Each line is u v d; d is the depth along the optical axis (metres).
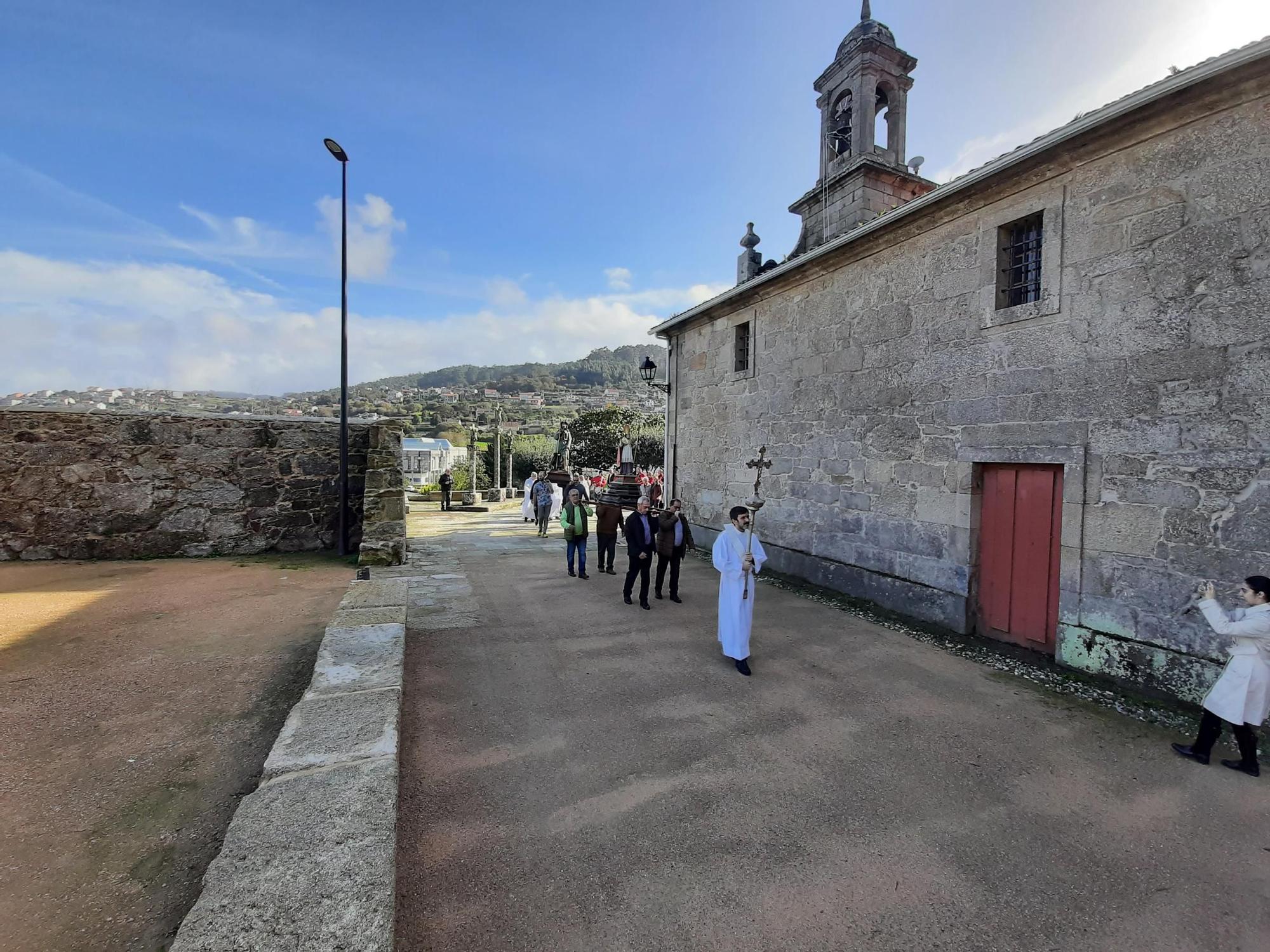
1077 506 5.43
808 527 9.02
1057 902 2.64
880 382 7.71
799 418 9.22
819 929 2.44
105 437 8.91
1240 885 2.78
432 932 2.35
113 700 3.92
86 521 8.77
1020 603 6.08
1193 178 4.72
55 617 5.67
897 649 6.05
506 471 52.69
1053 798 3.45
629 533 7.61
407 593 6.30
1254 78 4.33
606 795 3.35
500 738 3.99
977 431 6.41
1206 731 3.87
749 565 5.35
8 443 8.45
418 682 4.91
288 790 2.55
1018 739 4.16
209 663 4.59
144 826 2.70
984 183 6.16
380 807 2.44
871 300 7.86
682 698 4.73
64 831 2.64
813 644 6.18
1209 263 4.62
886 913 2.54
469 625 6.59
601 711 4.46
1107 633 5.19
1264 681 3.64
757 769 3.69
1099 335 5.30
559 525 17.62
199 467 9.42
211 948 1.74
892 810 3.29
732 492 11.01
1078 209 5.48
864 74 10.42
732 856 2.87
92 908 2.22
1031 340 5.87
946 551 6.77
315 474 10.15
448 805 3.21
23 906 2.21
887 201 10.55
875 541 7.77
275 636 5.24
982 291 6.37
